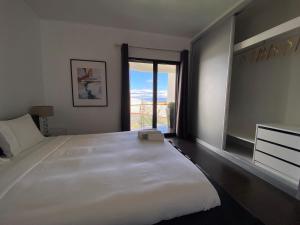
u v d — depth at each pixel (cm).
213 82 304
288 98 219
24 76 239
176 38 371
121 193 89
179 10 263
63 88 319
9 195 85
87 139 196
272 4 236
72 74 319
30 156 140
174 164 128
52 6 254
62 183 98
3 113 191
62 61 312
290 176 172
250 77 276
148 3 245
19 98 225
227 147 286
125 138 200
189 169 121
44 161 131
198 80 357
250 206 154
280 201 161
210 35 312
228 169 233
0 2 187
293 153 169
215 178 207
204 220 102
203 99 338
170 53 371
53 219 73
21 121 181
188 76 385
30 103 256
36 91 277
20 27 230
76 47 316
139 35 346
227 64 266
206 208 99
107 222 78
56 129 315
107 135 214
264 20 250
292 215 143
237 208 124
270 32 198
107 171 114
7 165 125
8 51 201
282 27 184
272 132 191
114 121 354
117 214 80
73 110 329
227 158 268
